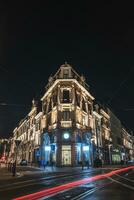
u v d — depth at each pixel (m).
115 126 74.88
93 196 9.02
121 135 82.69
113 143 69.12
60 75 47.88
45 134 46.53
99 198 8.49
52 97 48.16
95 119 55.75
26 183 14.31
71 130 42.72
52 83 50.84
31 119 64.69
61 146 41.78
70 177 19.11
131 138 102.25
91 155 45.19
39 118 56.22
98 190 10.88
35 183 14.30
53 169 33.06
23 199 8.29
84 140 44.59
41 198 8.54
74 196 9.06
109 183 14.16
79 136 43.75
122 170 31.17
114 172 26.39
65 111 44.62
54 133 43.66
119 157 74.50
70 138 42.31
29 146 62.34
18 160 71.62
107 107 69.00
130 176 20.20
